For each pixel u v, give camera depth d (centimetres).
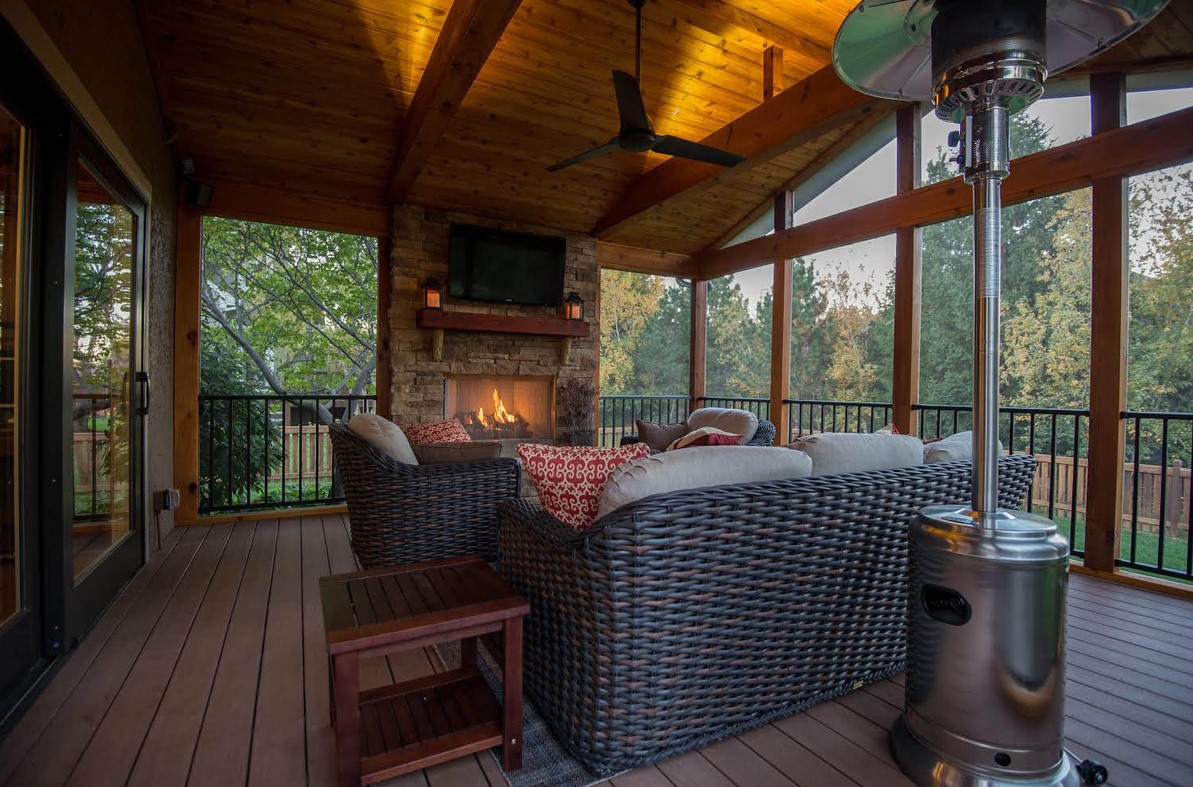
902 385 414
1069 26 147
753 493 144
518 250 514
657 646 140
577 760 149
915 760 143
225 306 831
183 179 396
